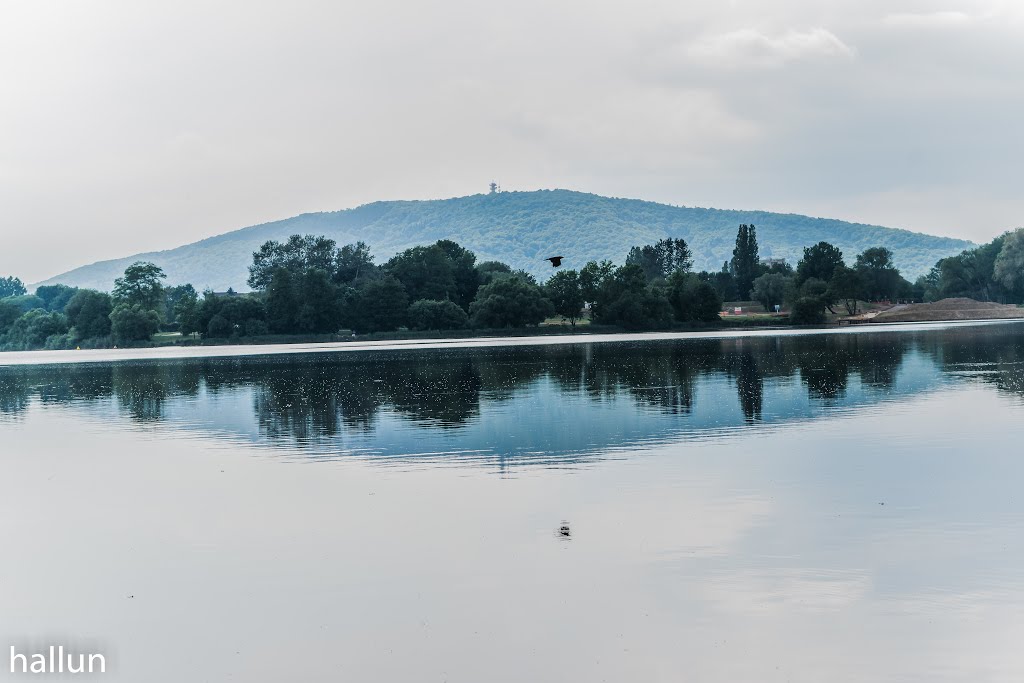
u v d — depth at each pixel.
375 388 70.25
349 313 199.88
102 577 23.28
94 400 69.50
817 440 38.47
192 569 23.58
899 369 72.50
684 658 17.50
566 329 198.88
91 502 31.59
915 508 26.81
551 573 22.06
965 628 18.38
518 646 18.25
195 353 160.50
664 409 50.56
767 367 78.75
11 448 44.69
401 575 22.31
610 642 18.27
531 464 35.19
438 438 42.78
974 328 162.62
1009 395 52.50
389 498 30.11
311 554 24.25
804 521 25.66
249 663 18.08
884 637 18.11
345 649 18.45
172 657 18.50
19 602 21.75
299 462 37.75
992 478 30.44
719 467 33.22
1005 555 22.38
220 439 45.50
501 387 67.88
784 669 16.97
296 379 83.06
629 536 24.72
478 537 25.12
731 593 20.45
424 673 17.33
